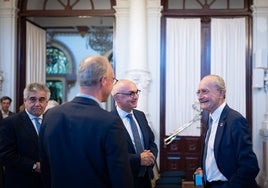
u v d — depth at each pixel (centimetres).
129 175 179
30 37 725
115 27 682
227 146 243
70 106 187
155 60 668
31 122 279
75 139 177
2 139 269
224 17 680
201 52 681
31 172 270
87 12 698
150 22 668
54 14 704
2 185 394
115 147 175
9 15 688
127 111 309
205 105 259
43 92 281
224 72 673
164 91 675
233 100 670
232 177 234
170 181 484
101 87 189
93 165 177
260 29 658
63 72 1361
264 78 643
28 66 715
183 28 680
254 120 656
